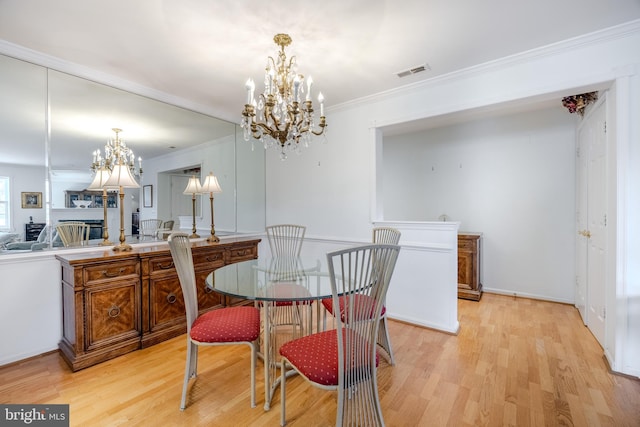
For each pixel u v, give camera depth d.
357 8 1.77
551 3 1.75
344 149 3.42
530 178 3.79
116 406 1.73
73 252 2.47
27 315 2.25
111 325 2.28
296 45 2.17
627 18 1.89
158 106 3.07
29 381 1.97
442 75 2.67
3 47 2.10
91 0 1.67
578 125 3.31
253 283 2.00
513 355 2.29
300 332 2.52
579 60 2.14
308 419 1.62
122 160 2.81
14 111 2.23
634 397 1.76
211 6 1.74
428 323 2.84
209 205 3.62
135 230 2.91
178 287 2.71
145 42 2.11
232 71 2.56
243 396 1.83
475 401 1.75
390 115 3.07
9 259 2.16
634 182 1.96
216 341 1.70
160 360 2.26
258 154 4.18
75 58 2.33
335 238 3.48
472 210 4.18
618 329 2.02
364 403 1.41
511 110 3.71
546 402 1.73
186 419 1.62
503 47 2.23
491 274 4.05
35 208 2.33
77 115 2.53
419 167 4.60
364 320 1.41
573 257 3.54
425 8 1.78
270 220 4.19
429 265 2.85
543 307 3.43
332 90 3.01
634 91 1.96
